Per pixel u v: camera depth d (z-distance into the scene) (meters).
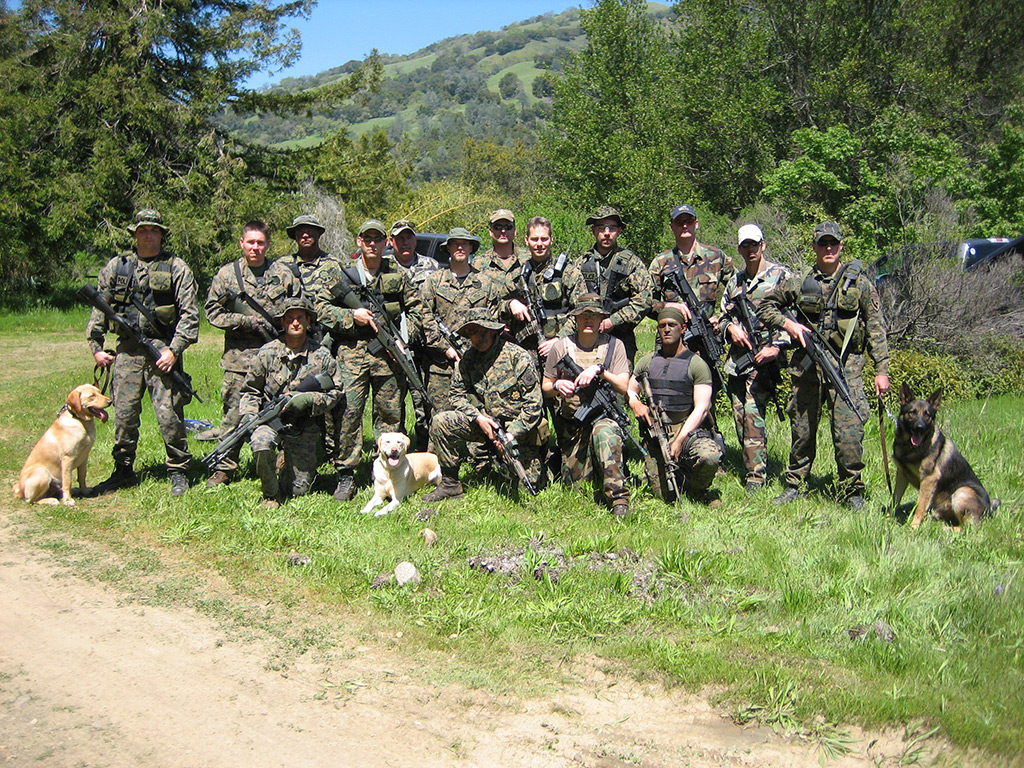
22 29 23.80
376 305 7.20
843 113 30.95
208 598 5.20
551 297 7.33
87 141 23.92
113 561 5.74
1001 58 34.59
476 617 4.86
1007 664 4.29
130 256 6.94
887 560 5.34
